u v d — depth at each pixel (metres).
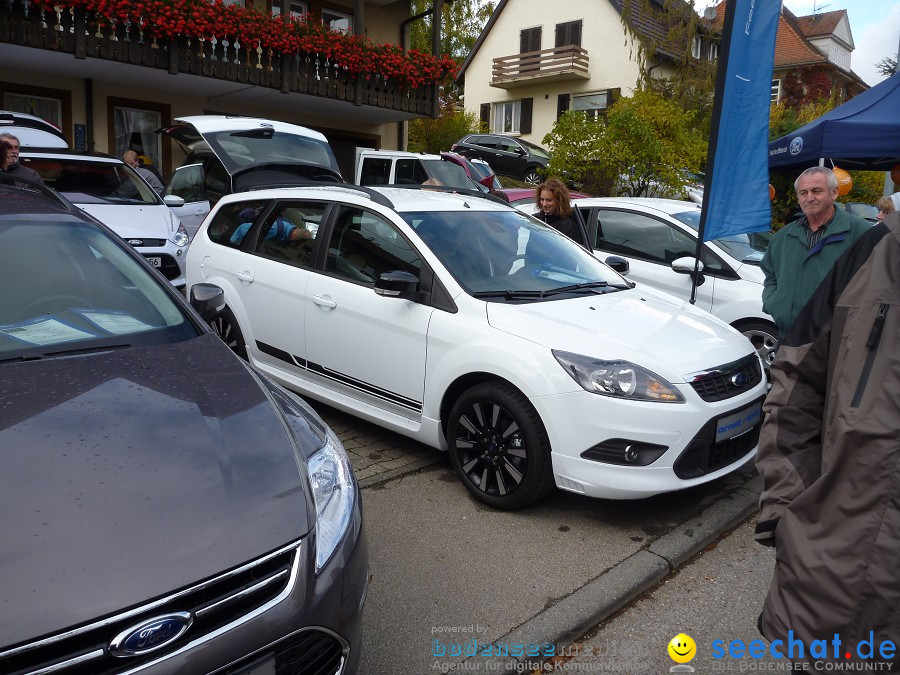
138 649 1.67
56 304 2.90
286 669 1.92
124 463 2.03
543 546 3.55
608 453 3.52
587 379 3.54
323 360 4.71
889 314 1.85
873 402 1.83
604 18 26.91
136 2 10.90
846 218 4.31
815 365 2.05
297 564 1.97
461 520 3.79
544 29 28.64
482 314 3.96
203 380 2.55
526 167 20.27
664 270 6.80
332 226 4.82
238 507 1.98
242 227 5.46
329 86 13.45
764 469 2.10
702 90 18.72
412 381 4.20
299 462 2.24
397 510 3.88
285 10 15.00
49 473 1.95
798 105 28.80
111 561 1.75
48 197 3.62
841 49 39.09
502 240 4.67
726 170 5.48
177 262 7.48
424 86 14.92
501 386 3.81
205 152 9.41
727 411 3.71
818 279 4.36
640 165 11.71
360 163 12.41
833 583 1.85
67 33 10.45
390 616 2.96
